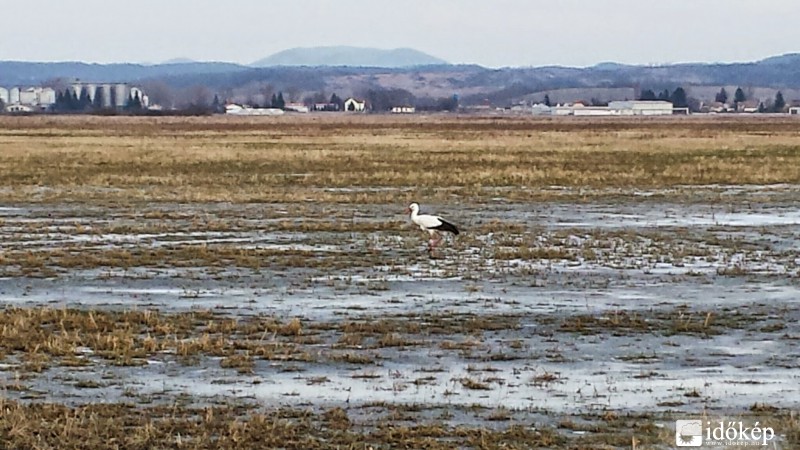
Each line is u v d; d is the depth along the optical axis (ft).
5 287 64.13
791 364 45.32
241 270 70.23
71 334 49.65
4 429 35.19
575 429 35.91
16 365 44.29
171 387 41.27
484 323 53.11
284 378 42.65
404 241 84.07
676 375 43.39
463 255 76.79
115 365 44.50
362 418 37.24
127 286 64.54
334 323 53.42
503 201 116.26
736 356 46.75
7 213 104.01
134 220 98.17
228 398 39.73
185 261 73.51
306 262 73.10
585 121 519.60
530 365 44.96
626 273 69.41
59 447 33.78
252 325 52.31
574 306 58.39
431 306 58.34
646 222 98.37
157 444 34.22
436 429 35.53
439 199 117.70
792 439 35.01
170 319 53.47
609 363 45.39
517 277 67.72
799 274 69.15
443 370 44.09
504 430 35.81
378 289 63.52
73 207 109.40
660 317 55.21
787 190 129.59
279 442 34.35
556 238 86.12
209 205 111.65
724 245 82.53
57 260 73.46
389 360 45.73
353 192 125.59
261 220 98.22
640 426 36.17
